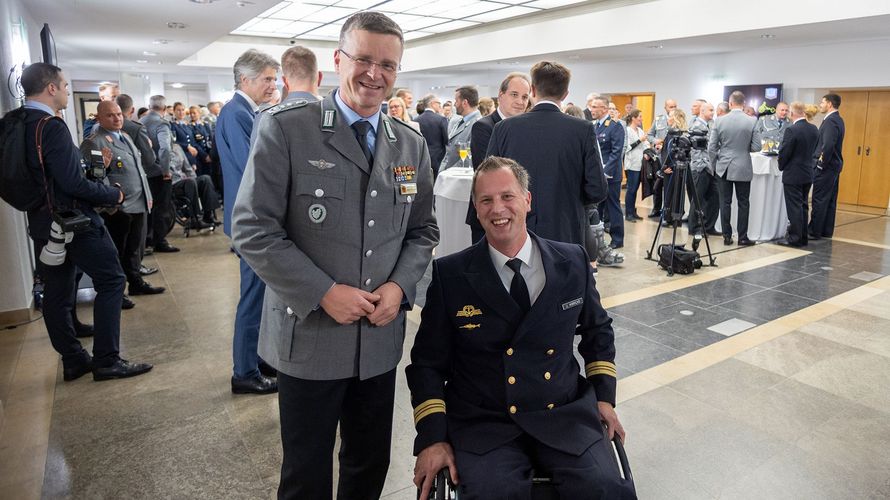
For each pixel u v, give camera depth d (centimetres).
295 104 142
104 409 267
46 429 250
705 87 1042
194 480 215
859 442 242
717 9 748
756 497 207
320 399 148
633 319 388
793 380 298
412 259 155
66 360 296
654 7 820
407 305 154
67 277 290
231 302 423
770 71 945
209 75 1450
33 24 617
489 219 155
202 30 723
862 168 927
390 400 162
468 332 157
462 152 457
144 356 327
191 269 516
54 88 273
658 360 323
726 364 317
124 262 430
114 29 713
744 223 600
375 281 147
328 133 139
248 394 281
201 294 441
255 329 278
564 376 160
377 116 149
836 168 624
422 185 161
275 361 150
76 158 271
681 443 241
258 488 210
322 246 142
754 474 220
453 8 973
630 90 1177
